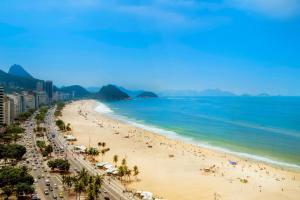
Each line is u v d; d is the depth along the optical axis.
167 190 157.25
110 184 161.62
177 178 177.25
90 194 129.50
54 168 181.62
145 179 173.50
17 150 195.00
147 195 142.75
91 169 186.12
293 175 191.50
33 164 190.38
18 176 141.25
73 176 156.75
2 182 138.75
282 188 165.62
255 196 152.50
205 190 158.88
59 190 146.62
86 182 141.12
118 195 145.62
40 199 134.38
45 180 160.62
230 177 182.50
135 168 172.25
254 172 195.00
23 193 138.12
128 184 163.75
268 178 183.12
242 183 171.75
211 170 195.50
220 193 155.12
